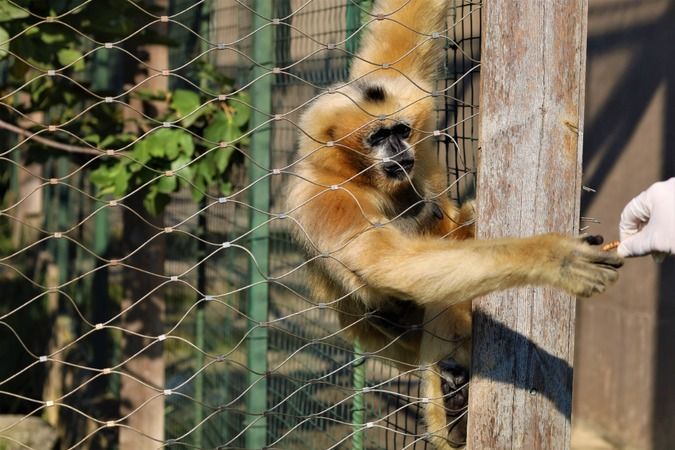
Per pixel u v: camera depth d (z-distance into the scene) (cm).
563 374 797
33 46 1332
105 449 1838
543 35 774
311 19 1475
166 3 1959
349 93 1120
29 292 2541
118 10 1381
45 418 2109
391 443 1324
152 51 1681
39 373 2241
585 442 2097
